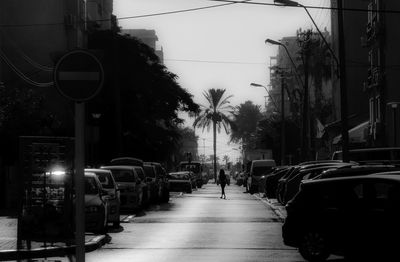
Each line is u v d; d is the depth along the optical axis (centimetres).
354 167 1565
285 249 1543
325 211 1275
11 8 4091
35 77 4088
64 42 4338
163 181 3722
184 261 1338
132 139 5025
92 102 4528
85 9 4825
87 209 1798
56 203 1487
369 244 1177
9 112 2834
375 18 4262
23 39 4106
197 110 5462
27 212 1473
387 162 2212
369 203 1197
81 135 775
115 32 4912
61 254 1466
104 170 2225
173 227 2147
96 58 791
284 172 3572
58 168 1473
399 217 1132
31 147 1459
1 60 3753
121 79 4847
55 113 4166
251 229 2062
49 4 4184
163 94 5150
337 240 1242
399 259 1130
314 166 2584
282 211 2814
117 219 2111
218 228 2102
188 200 4016
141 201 2955
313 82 7456
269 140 7912
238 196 4666
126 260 1359
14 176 2958
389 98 4012
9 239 1667
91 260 1361
